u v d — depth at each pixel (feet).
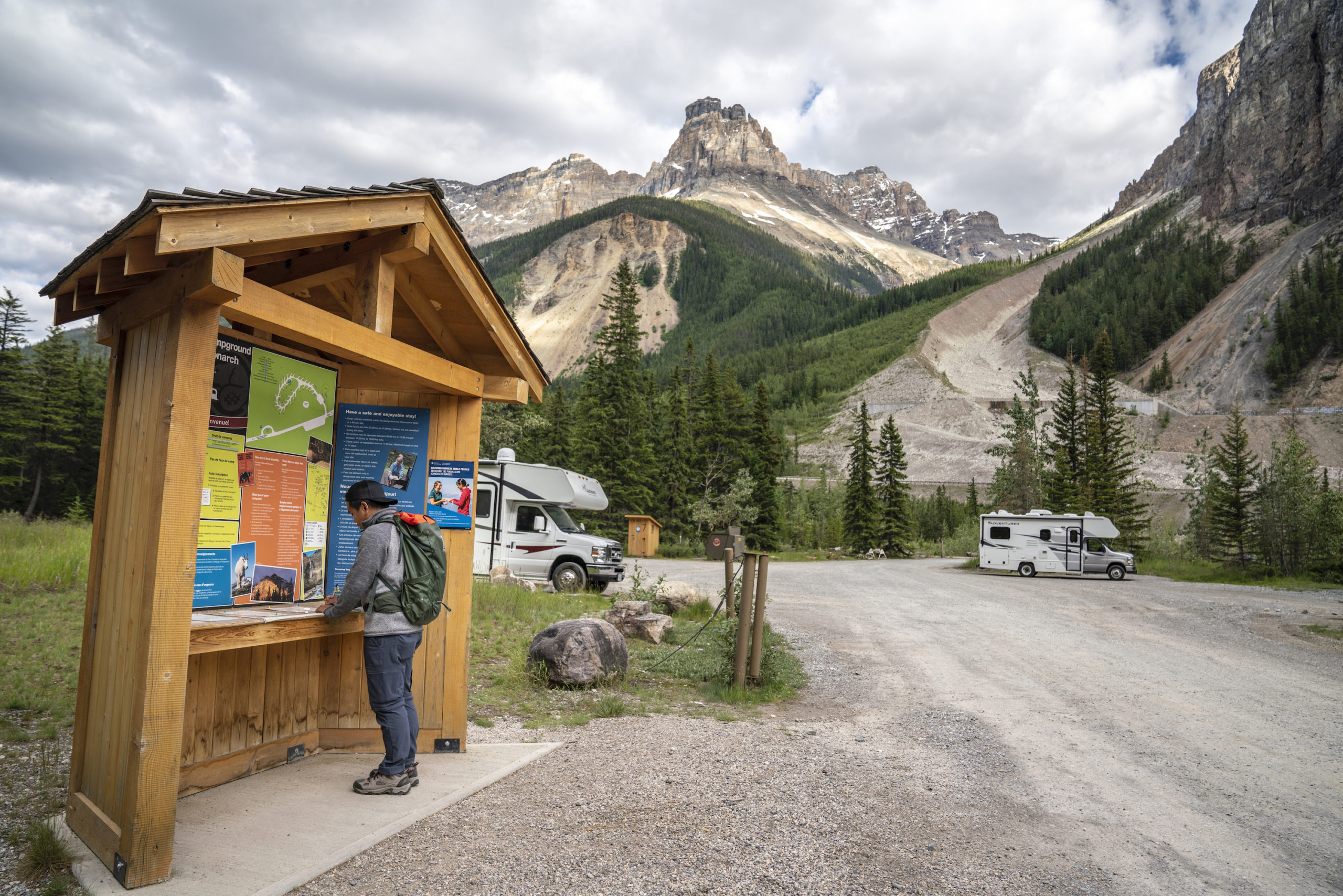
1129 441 159.22
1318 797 17.99
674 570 99.45
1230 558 117.08
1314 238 644.69
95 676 12.34
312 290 18.16
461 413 18.35
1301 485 100.73
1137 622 52.24
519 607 42.19
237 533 14.40
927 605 61.00
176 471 11.08
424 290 17.21
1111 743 22.41
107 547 12.55
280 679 16.33
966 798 16.85
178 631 11.08
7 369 164.35
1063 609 59.47
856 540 180.86
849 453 429.79
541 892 11.05
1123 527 148.15
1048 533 100.99
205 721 14.48
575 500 57.00
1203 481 143.33
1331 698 29.66
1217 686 31.55
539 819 13.96
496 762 17.22
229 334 14.23
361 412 17.75
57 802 13.51
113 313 13.16
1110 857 13.85
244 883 10.66
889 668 34.12
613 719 22.34
